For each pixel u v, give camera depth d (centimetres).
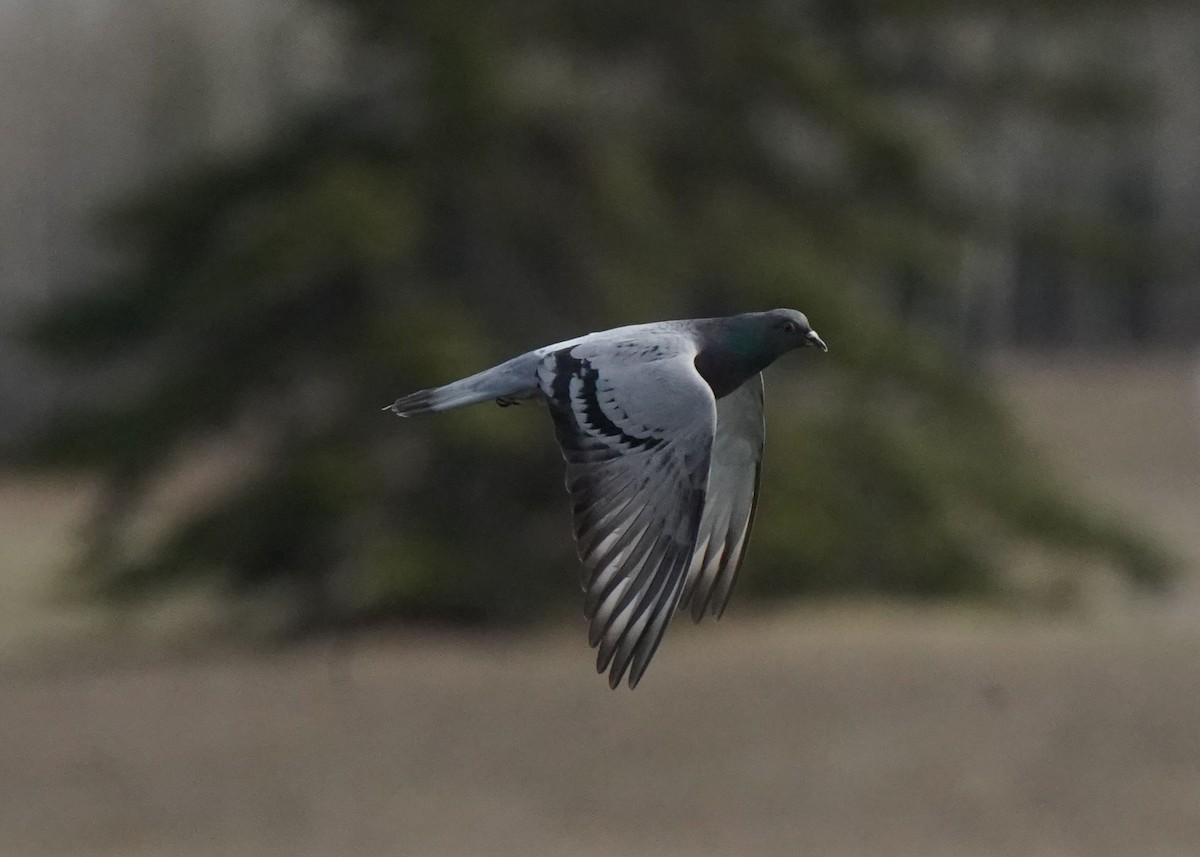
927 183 2400
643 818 1392
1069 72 2617
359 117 2264
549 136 2191
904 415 2367
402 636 2078
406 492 2138
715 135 2319
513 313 2186
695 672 1772
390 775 1508
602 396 569
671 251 2194
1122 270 2550
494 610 2086
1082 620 2131
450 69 2028
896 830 1349
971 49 2612
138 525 2641
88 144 5153
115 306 2230
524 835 1359
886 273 2434
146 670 1989
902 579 2214
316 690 1798
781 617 2091
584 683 1761
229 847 1352
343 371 2116
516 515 2159
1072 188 5097
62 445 2169
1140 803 1370
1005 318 5525
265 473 2166
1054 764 1465
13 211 5147
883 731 1552
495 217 2147
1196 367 4828
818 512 2130
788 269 2181
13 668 2036
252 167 2238
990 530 2331
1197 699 1608
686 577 545
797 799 1418
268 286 2019
